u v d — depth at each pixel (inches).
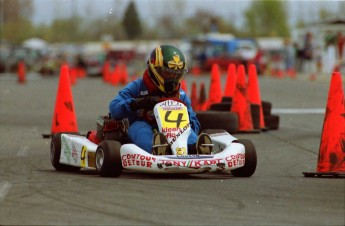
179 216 451.5
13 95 1918.1
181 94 641.0
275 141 938.1
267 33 7450.8
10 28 5378.9
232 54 4084.6
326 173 625.0
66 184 575.8
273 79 2780.5
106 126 629.6
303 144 904.9
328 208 480.7
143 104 611.5
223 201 500.4
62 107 956.6
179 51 632.4
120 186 559.5
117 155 597.9
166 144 589.6
